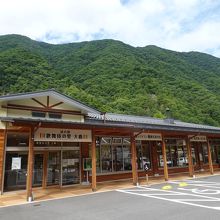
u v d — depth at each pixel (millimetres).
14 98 11672
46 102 13016
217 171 20250
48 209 8008
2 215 7398
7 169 11406
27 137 12039
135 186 12578
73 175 13414
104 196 10070
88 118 14594
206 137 18328
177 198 9242
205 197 9336
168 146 18703
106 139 15078
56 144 13031
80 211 7641
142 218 6648
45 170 12555
